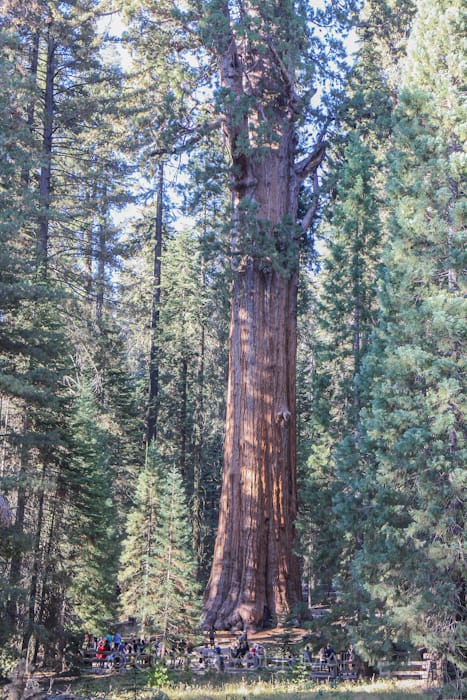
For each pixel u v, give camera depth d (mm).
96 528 25922
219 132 37500
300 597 31156
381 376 22344
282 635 25641
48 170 29797
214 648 25562
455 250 19109
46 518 24828
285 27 30812
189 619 26562
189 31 33250
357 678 22625
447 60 20469
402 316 19609
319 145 35500
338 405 25922
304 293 41719
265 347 32938
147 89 34219
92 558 26672
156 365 46500
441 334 18891
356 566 20016
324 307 26188
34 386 20328
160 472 33125
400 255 20359
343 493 22766
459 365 18625
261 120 32406
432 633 17859
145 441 45844
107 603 27719
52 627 23531
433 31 20953
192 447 48031
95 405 38375
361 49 36188
